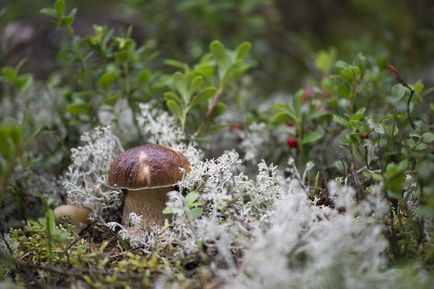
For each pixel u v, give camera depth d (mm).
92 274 766
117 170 815
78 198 871
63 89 1032
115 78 922
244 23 1437
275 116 928
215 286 749
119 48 950
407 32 1659
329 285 729
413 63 1544
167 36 1362
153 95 974
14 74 967
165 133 907
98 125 940
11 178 867
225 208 822
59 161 935
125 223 839
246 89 1219
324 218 784
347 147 841
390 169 767
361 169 839
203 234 786
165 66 1281
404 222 804
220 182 846
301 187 848
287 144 963
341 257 733
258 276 731
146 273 762
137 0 1296
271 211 809
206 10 1295
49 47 1410
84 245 814
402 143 857
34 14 1513
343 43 1624
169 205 789
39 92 1098
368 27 1756
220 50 938
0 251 774
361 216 780
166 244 803
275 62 1562
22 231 877
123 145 942
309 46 1617
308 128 963
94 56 981
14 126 778
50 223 796
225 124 972
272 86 1489
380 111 973
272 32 1684
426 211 741
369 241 734
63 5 915
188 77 908
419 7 1740
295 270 738
